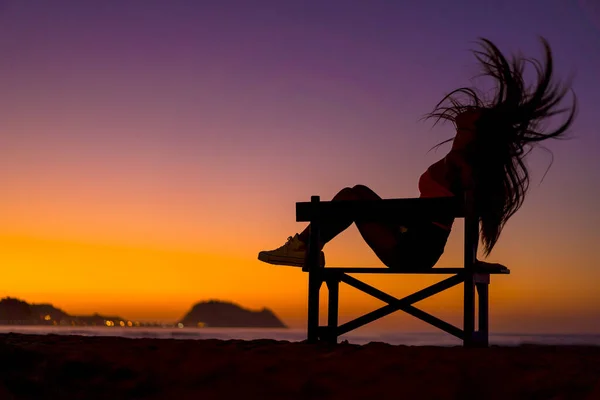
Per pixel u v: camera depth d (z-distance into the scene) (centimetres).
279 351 409
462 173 501
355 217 521
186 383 315
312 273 530
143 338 542
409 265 531
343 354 391
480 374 322
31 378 319
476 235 492
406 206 506
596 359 400
